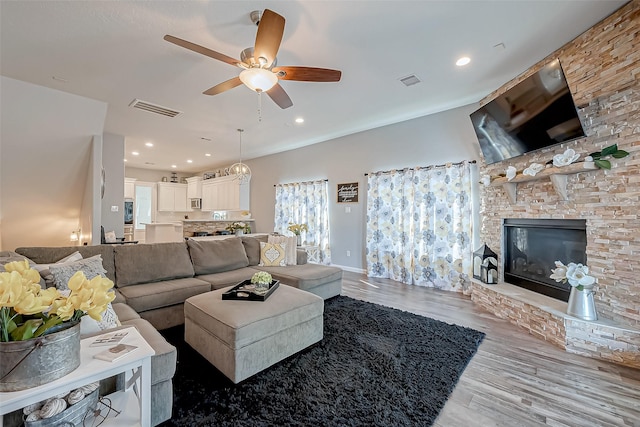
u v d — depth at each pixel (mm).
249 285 2504
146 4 2012
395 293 3938
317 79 2309
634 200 2066
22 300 903
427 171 4332
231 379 1771
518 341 2445
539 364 2070
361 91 3525
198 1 1987
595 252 2314
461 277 3986
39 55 2631
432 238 4293
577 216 2471
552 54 2699
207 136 5441
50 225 4879
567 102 2377
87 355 1163
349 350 2248
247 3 2014
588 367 2027
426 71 3033
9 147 3553
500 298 3018
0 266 1724
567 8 2113
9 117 3297
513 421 1496
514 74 3107
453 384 1812
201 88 3346
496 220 3504
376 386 1785
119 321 1817
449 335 2529
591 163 2252
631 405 1617
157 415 1420
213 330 1905
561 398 1686
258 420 1484
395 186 4727
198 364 2033
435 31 2359
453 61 2838
